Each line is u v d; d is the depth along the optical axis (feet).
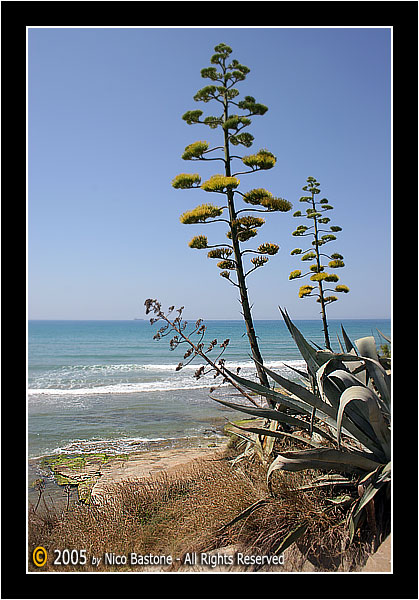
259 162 18.66
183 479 17.20
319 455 11.13
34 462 32.68
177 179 18.92
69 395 69.51
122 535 13.53
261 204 18.94
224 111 20.03
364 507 10.64
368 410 10.78
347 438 13.08
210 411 52.70
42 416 52.60
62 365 118.21
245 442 19.45
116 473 27.66
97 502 18.06
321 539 10.72
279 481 12.79
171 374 95.25
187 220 18.72
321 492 11.89
